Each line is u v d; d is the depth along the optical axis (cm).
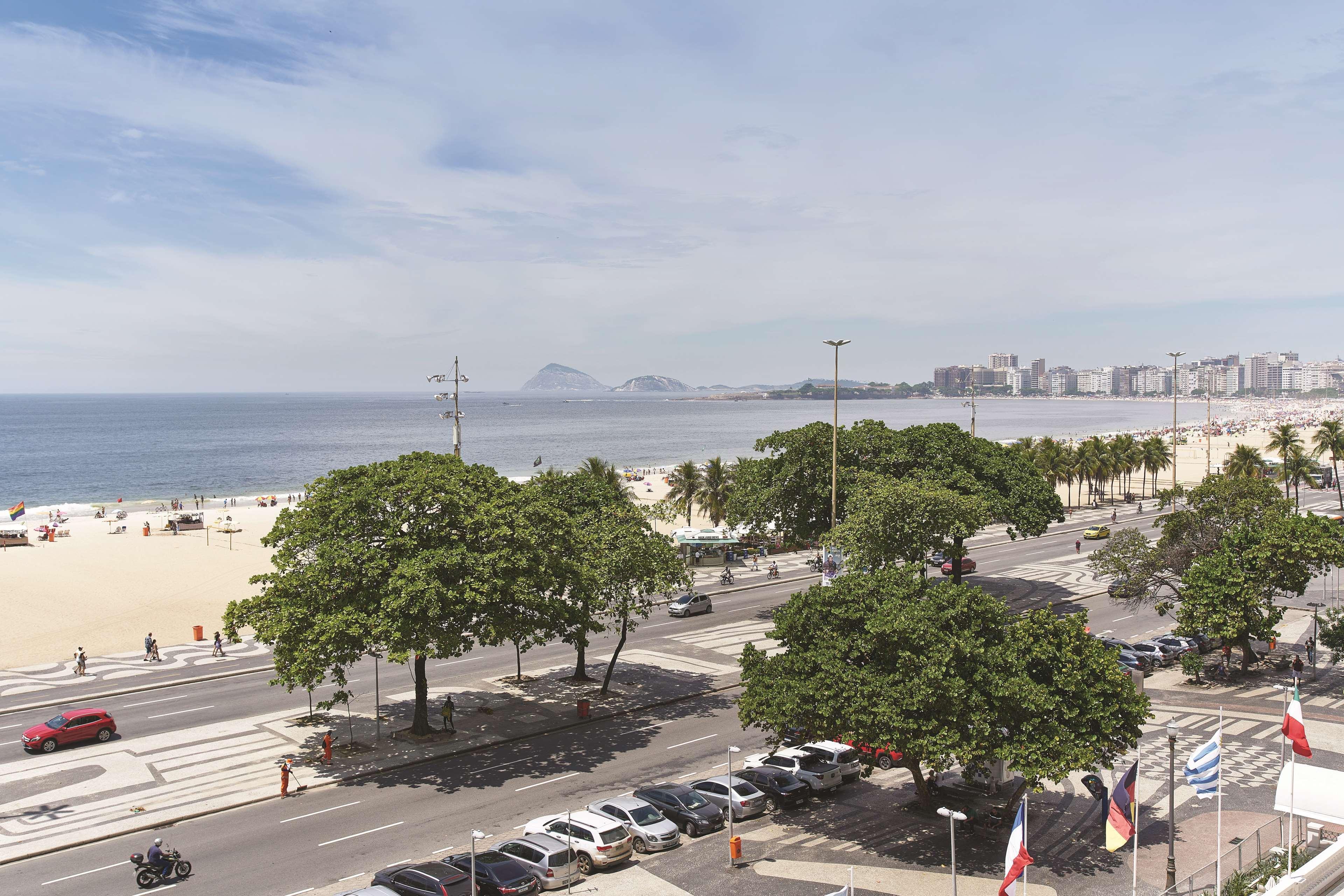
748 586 8388
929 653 3016
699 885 2923
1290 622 6775
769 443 7556
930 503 5875
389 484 4322
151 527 12106
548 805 3619
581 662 5434
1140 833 3306
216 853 3172
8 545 10325
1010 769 2934
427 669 5759
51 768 4031
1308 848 2972
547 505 4616
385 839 3284
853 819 3497
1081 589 8050
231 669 5778
